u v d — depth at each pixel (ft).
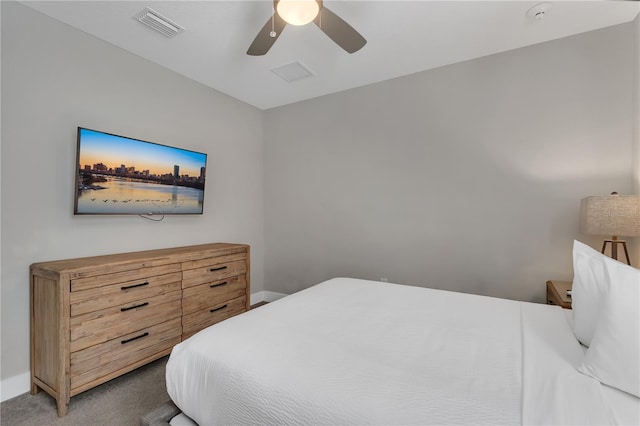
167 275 7.44
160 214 8.79
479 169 8.85
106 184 7.45
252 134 12.53
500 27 7.32
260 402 3.11
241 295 9.75
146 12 6.66
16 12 6.22
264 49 6.17
